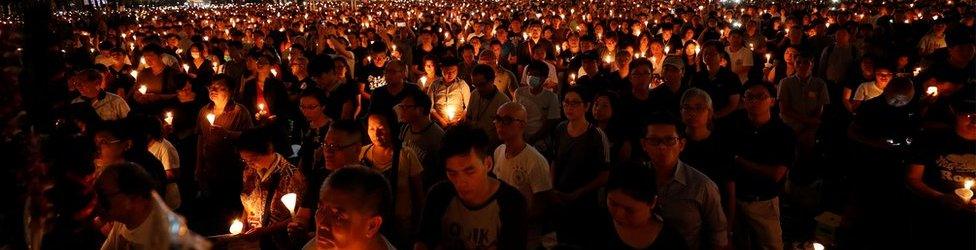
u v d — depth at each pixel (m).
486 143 2.70
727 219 3.59
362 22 20.20
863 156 4.84
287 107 6.34
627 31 12.91
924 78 5.68
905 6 16.33
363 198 2.10
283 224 3.58
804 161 5.93
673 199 3.17
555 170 4.23
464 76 8.40
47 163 1.91
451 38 12.34
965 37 5.47
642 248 2.69
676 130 3.11
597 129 4.10
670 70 5.50
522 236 2.78
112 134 3.75
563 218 4.02
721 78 5.87
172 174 4.44
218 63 9.47
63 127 2.21
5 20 1.92
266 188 3.62
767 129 3.78
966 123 3.60
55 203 2.08
